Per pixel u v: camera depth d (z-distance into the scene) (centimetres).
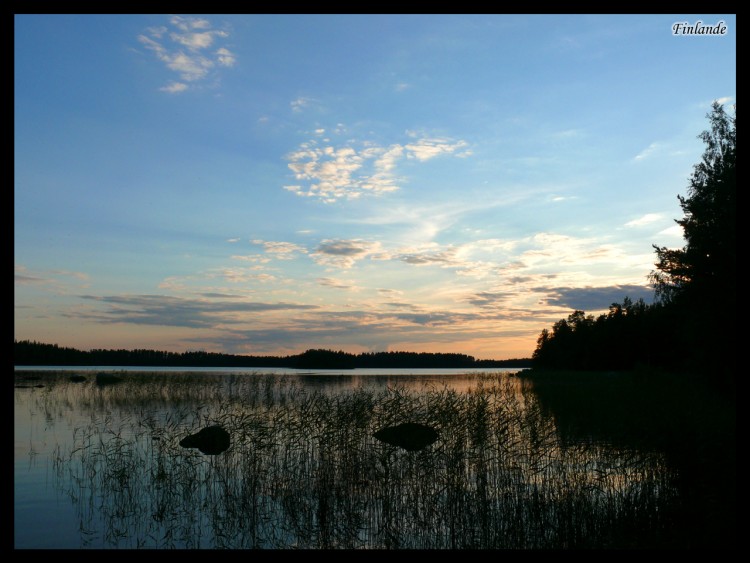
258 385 3000
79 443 1834
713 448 1479
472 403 1714
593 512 1135
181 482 1370
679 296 3038
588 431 1800
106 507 1225
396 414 1709
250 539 1066
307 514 1201
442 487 1295
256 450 1484
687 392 2494
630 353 6956
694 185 2969
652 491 1222
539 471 1342
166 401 2864
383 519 1161
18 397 3125
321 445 1472
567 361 8231
